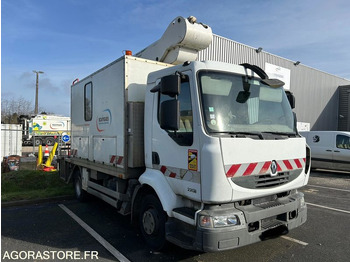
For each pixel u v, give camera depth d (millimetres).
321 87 24078
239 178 3320
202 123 3355
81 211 6496
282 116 4188
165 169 3957
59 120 33625
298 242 4672
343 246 4535
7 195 7523
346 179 11383
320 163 12938
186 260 3982
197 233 3217
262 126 3842
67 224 5574
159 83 4152
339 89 26594
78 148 7031
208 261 3949
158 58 5520
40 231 5180
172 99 3641
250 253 4219
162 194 3854
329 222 5785
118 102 4852
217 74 3674
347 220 5926
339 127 26688
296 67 20938
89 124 6250
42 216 6105
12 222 5695
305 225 5578
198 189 3346
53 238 4840
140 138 4633
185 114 3613
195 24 5023
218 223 3176
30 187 8547
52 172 9688
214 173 3178
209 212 3260
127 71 4668
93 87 6020
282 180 3805
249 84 3926
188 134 3533
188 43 5000
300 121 21844
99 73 5691
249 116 3764
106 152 5344
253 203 3582
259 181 3535
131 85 4699
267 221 3570
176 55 5117
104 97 5441
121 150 4746
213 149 3195
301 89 21719
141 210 4516
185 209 3672
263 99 4035
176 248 4262
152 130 4258
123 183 5000
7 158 11242
